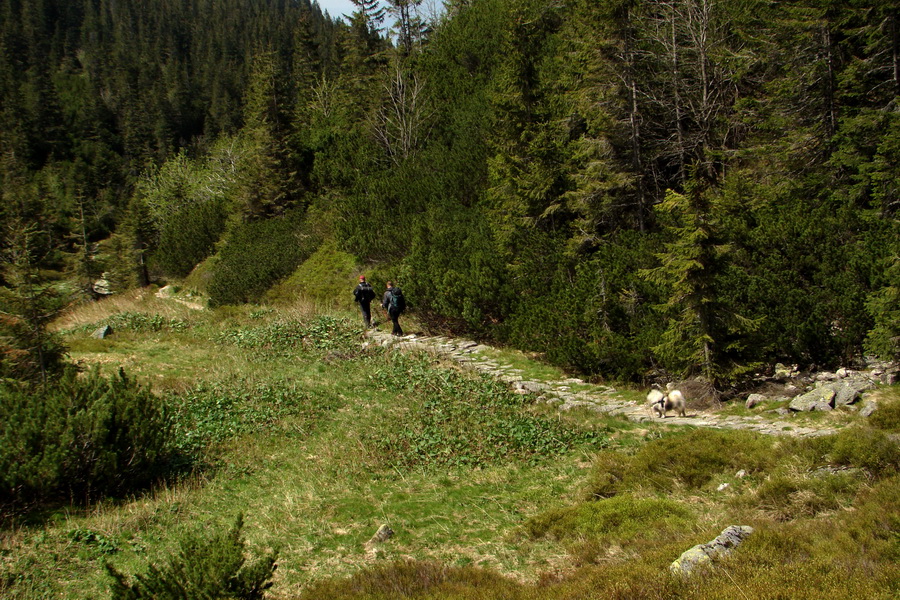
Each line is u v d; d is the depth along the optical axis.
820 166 19.25
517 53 22.09
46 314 12.88
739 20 22.48
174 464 11.06
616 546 6.95
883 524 5.50
